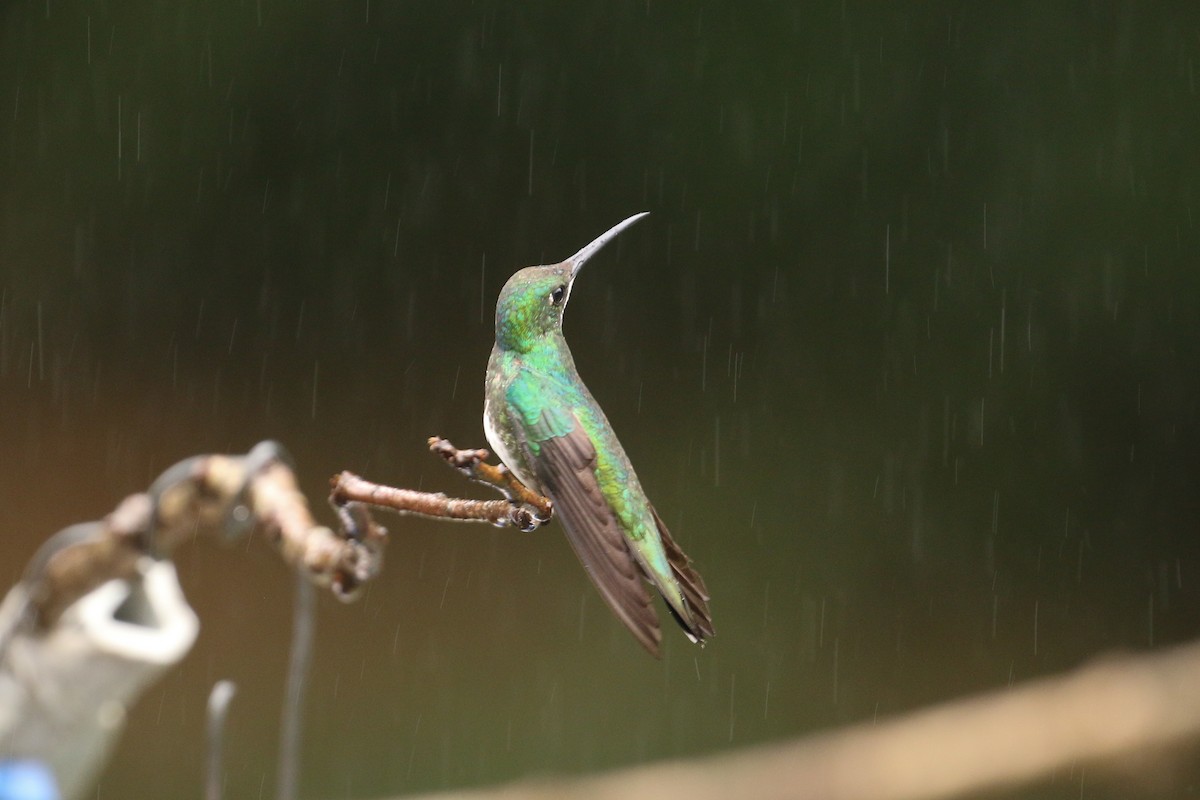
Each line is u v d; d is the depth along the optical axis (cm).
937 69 1477
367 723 1170
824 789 752
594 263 1625
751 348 1591
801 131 1520
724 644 1322
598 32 1568
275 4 1576
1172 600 1366
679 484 1520
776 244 1570
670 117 1561
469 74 1600
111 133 1599
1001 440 1487
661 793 747
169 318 1650
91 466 1503
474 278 1641
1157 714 752
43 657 261
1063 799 940
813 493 1496
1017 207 1466
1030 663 1310
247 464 280
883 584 1410
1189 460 1430
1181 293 1425
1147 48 1423
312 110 1616
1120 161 1429
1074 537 1429
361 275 1664
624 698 1231
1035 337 1479
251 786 1081
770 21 1519
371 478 1538
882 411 1527
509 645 1291
